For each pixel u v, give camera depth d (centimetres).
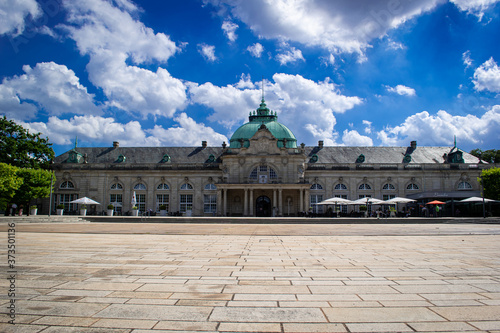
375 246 1678
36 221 3994
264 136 6625
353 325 621
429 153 7350
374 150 7381
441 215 6078
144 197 6869
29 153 6500
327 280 939
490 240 1978
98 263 1167
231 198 6519
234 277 971
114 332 586
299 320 644
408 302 748
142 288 850
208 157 7231
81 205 6750
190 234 2367
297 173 6550
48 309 693
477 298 777
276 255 1364
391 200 5409
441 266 1136
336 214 5925
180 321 637
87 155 7275
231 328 607
